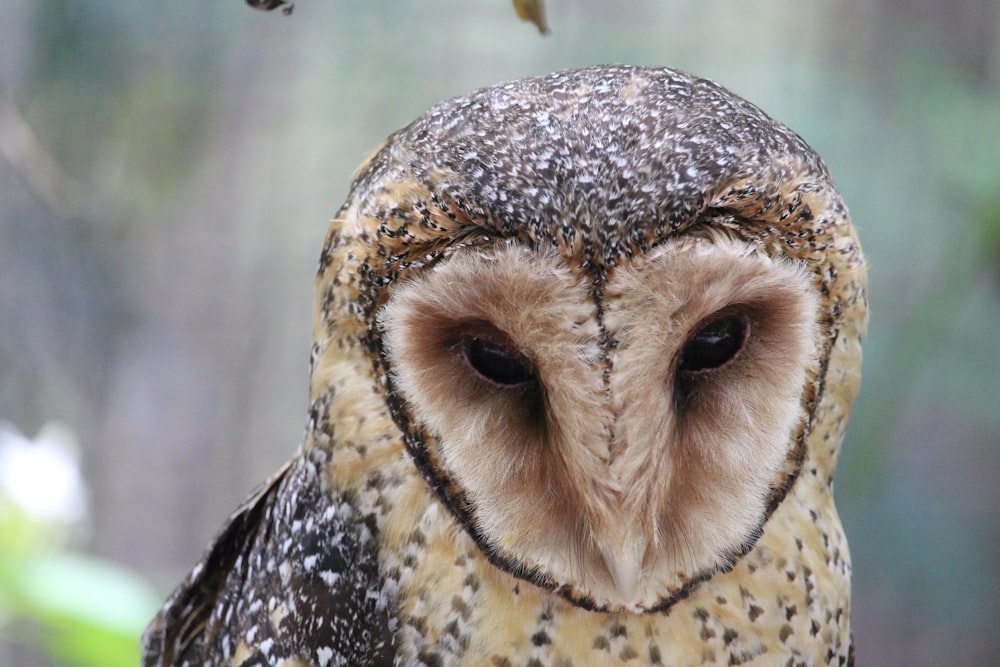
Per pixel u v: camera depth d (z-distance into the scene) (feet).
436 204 6.08
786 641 6.20
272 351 11.01
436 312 6.09
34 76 9.71
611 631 6.17
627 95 6.10
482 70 9.57
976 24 8.69
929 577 9.27
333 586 6.23
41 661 9.52
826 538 6.23
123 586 6.82
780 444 6.13
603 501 6.10
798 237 6.11
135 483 10.71
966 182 8.07
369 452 6.18
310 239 10.69
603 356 6.05
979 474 9.28
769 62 8.78
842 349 6.20
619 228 6.03
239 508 6.42
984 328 8.29
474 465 6.13
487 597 6.17
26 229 10.08
